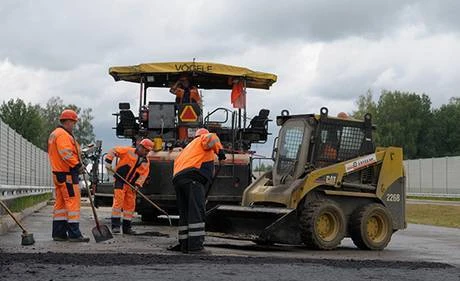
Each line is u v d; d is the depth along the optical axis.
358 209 11.42
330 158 11.68
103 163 15.55
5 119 84.06
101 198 15.75
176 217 17.44
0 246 9.66
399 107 96.69
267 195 11.26
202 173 9.41
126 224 12.62
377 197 11.67
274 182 11.88
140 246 10.02
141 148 12.67
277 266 7.62
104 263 7.36
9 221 13.45
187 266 7.32
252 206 11.43
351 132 11.93
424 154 99.69
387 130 96.38
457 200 48.50
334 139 11.76
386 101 97.81
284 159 11.84
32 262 7.30
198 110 15.21
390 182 11.84
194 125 15.17
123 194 12.61
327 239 10.98
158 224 16.11
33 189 25.30
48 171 35.19
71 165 10.40
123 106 15.91
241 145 15.63
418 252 11.40
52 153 10.48
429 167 56.97
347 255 10.35
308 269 7.46
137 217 19.12
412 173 60.25
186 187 9.34
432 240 14.41
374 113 96.19
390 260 9.32
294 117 11.96
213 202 14.43
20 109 84.88
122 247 9.77
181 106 15.23
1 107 84.75
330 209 10.95
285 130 11.98
